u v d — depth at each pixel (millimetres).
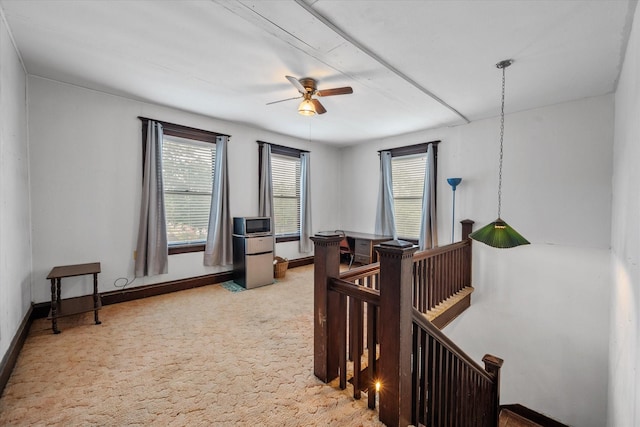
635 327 1783
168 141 4062
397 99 3520
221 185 4449
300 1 1823
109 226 3531
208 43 2348
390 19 2008
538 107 3775
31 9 1954
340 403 1795
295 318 3146
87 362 2227
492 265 4133
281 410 1728
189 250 4242
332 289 1989
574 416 3459
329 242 1984
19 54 2578
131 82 3160
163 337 2670
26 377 2025
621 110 2676
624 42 2250
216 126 4508
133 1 1855
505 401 4000
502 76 2900
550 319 3664
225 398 1829
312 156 6098
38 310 3023
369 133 5320
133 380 2004
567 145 3562
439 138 4867
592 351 3359
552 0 1804
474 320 4285
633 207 1960
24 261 2738
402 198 5488
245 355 2359
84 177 3346
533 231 3820
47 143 3100
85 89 3334
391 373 1578
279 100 3666
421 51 2438
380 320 1627
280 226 5578
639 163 1780
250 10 1906
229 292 4074
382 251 1590
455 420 1983
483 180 4320
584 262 3428
